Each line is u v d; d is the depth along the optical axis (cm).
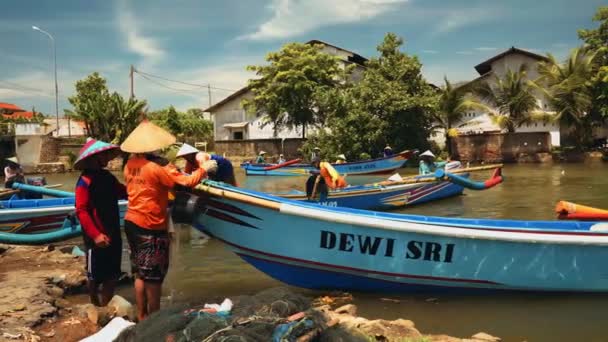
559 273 629
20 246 839
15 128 3859
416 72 3247
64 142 3969
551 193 1720
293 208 600
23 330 445
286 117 3875
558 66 3322
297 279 664
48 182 2756
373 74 3272
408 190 1450
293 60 3616
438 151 3562
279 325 340
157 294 475
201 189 574
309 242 627
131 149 461
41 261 738
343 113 3316
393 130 3147
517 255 620
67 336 452
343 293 664
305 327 342
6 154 3772
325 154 3272
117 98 3756
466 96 3519
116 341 388
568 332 527
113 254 530
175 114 4600
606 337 513
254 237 631
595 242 614
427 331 534
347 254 629
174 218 562
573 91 3150
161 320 375
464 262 623
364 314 587
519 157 3306
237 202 610
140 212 463
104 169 531
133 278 721
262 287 695
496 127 3697
